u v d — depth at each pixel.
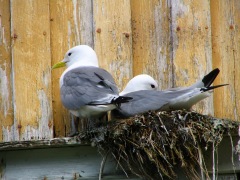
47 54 9.82
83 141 8.73
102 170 8.88
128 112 9.45
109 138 8.73
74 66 9.78
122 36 10.05
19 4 9.88
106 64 10.00
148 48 10.12
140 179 8.93
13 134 9.55
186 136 8.73
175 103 9.34
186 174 8.93
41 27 9.88
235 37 10.22
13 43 9.77
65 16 10.02
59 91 9.83
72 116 9.73
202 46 10.12
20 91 9.66
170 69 10.09
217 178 9.08
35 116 9.63
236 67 10.13
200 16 10.20
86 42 10.02
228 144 9.09
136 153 8.77
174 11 10.20
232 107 10.02
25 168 8.85
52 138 8.97
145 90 9.70
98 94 9.08
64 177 8.86
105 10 10.08
